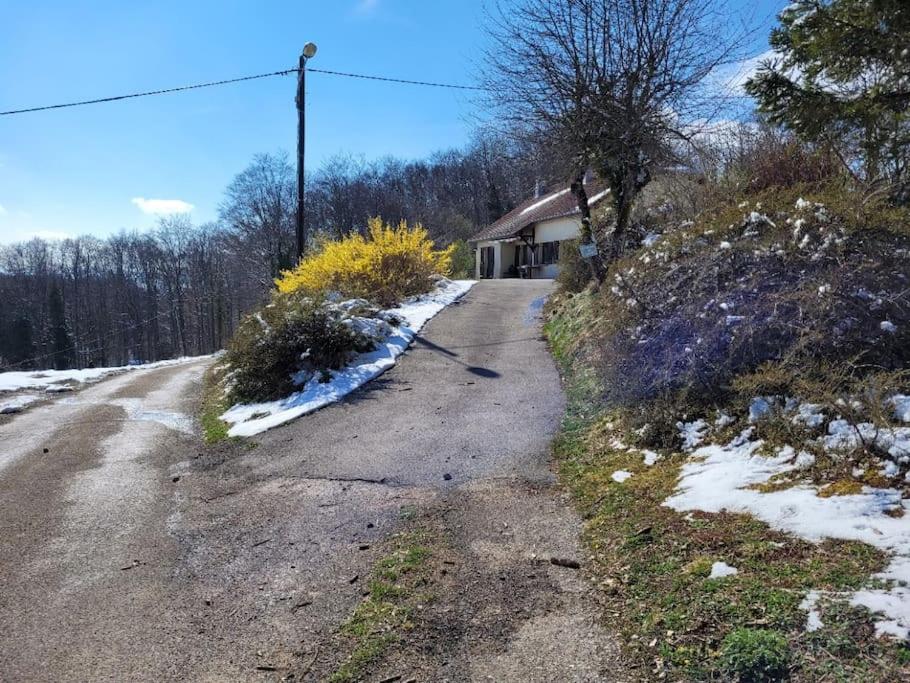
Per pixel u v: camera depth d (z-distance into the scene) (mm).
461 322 13375
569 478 5121
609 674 2590
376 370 9625
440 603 3363
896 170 5859
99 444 8328
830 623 2438
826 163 8148
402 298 15922
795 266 5449
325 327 10102
